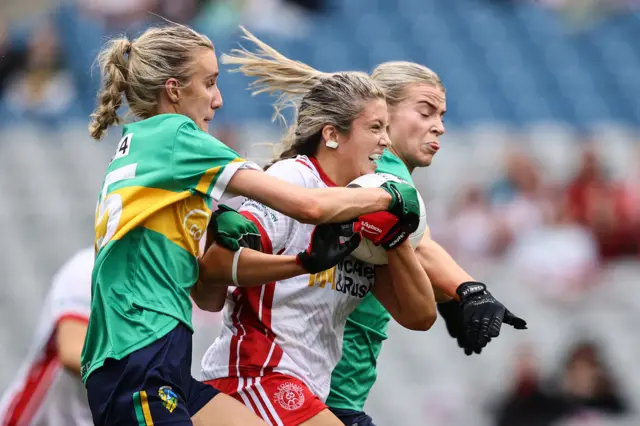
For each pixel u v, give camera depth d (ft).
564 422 105.19
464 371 121.70
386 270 44.86
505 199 135.64
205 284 42.63
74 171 143.43
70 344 51.47
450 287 47.06
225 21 176.65
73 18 169.17
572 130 163.02
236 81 160.35
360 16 190.49
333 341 44.29
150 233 39.65
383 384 119.14
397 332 124.77
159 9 174.29
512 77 180.45
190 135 40.01
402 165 46.39
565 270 128.77
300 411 42.16
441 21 190.29
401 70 47.70
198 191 39.63
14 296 125.18
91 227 136.05
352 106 42.63
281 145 47.14
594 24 196.44
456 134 154.71
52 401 53.62
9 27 165.07
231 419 40.65
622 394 114.21
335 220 38.91
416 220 41.29
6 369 116.57
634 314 127.85
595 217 134.31
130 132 41.09
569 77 181.88
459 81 178.70
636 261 133.80
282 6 187.32
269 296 42.68
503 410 107.14
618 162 156.04
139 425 38.01
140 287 39.37
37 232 134.21
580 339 123.65
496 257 131.23
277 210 38.86
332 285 43.34
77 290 52.70
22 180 140.97
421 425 115.75
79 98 155.53
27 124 150.92
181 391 39.40
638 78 183.01
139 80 41.47
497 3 197.06
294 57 177.47
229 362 42.98
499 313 45.39
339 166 43.29
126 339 38.81
